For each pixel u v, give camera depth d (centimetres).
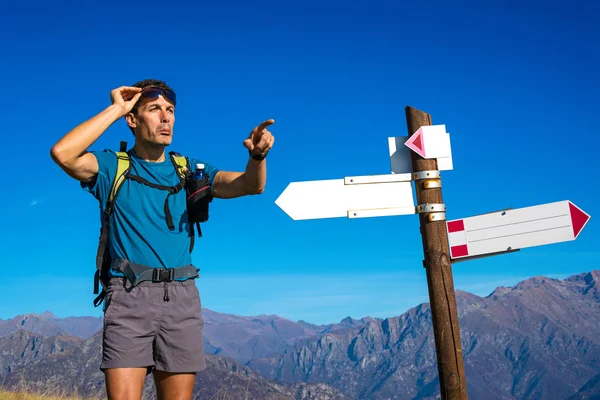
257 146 368
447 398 475
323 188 523
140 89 377
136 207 364
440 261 502
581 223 507
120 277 354
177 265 365
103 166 366
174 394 362
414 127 525
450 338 484
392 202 521
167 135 384
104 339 350
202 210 381
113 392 340
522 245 512
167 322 354
